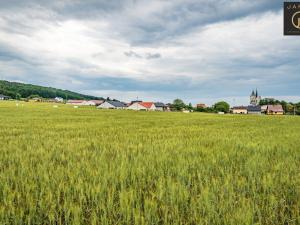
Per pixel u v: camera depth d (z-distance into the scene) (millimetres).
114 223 3852
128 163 7039
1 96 191250
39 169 6355
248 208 4047
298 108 134250
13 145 10859
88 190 4773
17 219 3809
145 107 150000
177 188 4863
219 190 4914
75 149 9977
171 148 10031
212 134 16594
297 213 3979
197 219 3805
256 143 11461
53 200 4418
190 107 160875
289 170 6590
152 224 3779
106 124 26750
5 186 4914
